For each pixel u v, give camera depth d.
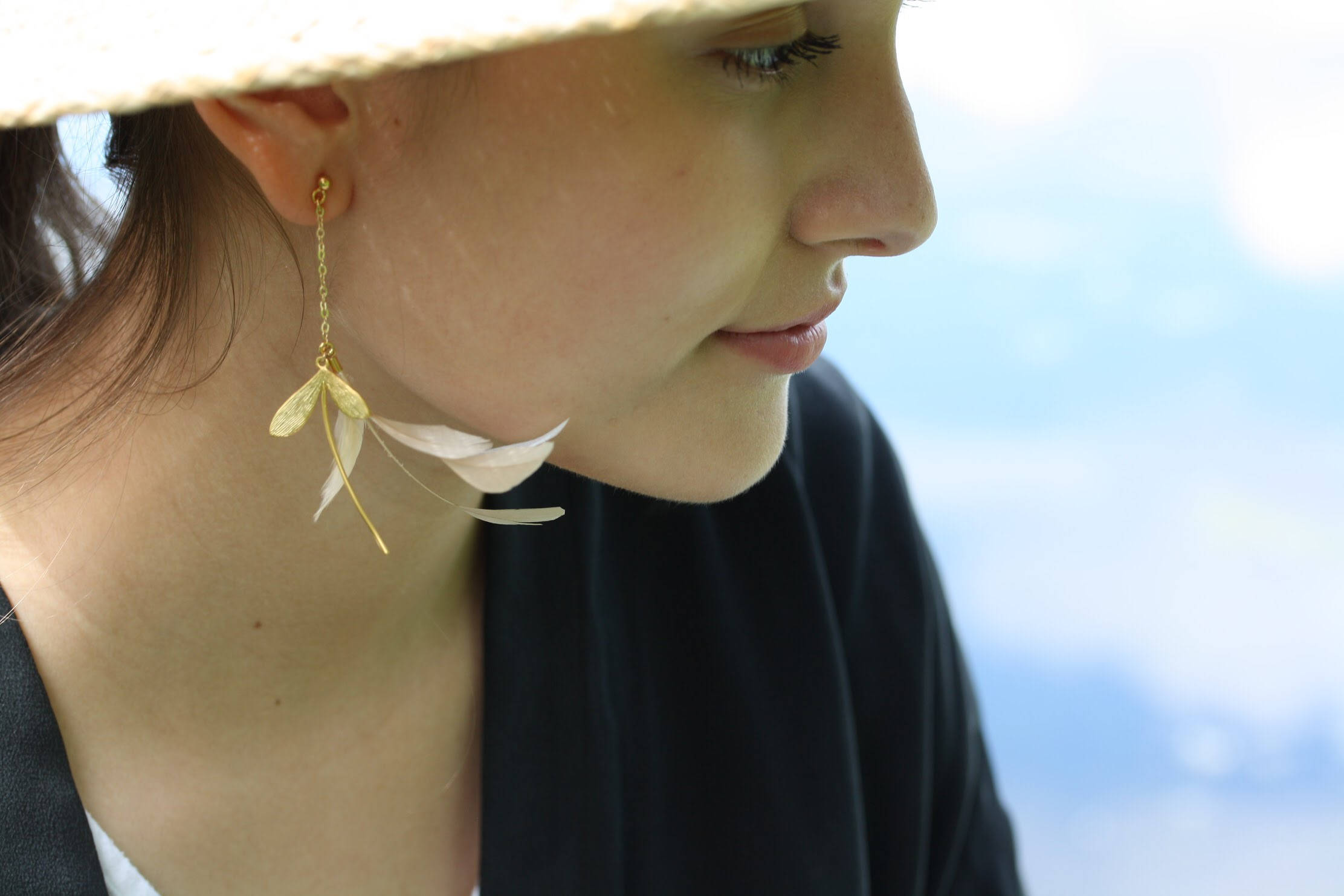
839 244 0.54
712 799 0.67
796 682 0.67
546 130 0.51
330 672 0.60
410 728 0.62
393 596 0.60
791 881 0.66
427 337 0.53
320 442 0.56
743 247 0.52
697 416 0.55
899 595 0.72
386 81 0.51
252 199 0.54
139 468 0.57
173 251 0.56
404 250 0.53
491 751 0.62
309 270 0.54
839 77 0.53
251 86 0.47
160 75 0.48
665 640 0.67
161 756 0.58
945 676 0.73
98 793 0.58
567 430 0.55
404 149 0.52
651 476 0.56
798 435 0.70
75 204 0.63
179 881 0.59
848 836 0.67
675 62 0.50
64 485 0.57
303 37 0.47
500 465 0.52
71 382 0.58
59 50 0.49
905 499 0.73
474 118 0.51
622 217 0.51
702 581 0.67
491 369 0.53
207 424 0.56
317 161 0.52
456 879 0.62
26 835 0.55
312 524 0.58
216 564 0.57
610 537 0.66
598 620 0.65
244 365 0.56
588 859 0.63
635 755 0.66
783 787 0.67
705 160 0.51
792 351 0.55
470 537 0.63
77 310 0.58
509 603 0.63
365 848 0.61
